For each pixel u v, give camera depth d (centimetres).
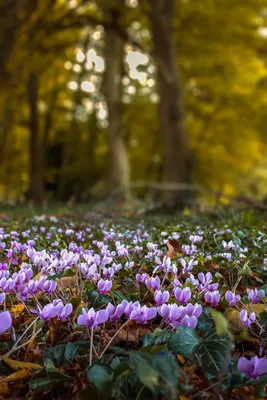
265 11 561
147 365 26
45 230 115
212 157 712
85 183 741
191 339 35
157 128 723
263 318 48
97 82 766
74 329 45
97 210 173
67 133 797
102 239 100
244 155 723
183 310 39
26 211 215
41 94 761
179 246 83
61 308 40
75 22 478
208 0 541
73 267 62
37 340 44
